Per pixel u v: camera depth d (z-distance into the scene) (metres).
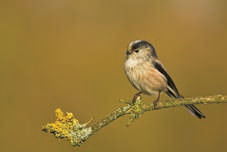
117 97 14.16
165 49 16.27
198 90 15.20
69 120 7.07
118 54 15.89
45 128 7.02
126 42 16.41
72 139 7.00
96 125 7.10
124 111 7.18
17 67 14.75
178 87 15.26
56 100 14.09
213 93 15.20
